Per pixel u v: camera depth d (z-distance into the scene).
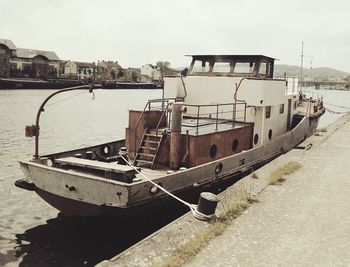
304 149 15.59
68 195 9.05
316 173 11.55
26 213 11.66
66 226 10.48
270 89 13.88
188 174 9.82
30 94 77.25
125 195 8.18
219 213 8.03
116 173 8.77
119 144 13.28
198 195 10.32
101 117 42.38
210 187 10.70
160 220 9.72
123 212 8.43
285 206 8.58
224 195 9.30
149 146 11.31
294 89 20.09
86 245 9.28
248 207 8.49
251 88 13.17
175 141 10.47
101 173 9.23
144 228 9.78
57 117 40.34
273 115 15.60
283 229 7.30
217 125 12.27
